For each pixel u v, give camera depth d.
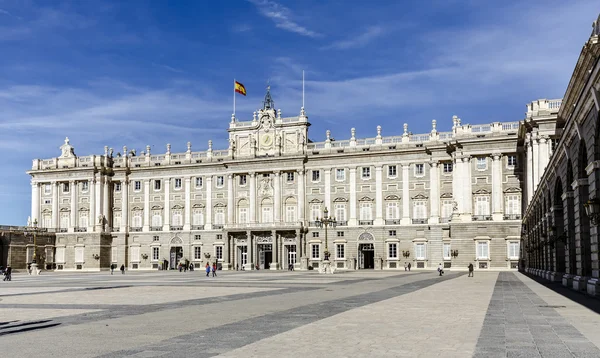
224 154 133.25
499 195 105.56
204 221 132.38
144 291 49.66
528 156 91.25
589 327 23.22
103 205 137.00
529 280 64.62
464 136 108.19
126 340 21.27
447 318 26.88
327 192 123.56
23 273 116.38
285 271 111.50
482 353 17.81
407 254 116.69
